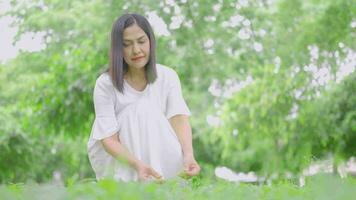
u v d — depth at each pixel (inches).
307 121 331.3
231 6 447.2
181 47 437.7
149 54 120.4
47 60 453.4
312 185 55.4
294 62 406.3
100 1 436.1
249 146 509.4
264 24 456.4
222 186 61.6
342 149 326.3
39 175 490.6
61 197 41.1
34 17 466.6
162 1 437.7
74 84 376.5
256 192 54.9
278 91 365.4
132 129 118.5
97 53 386.9
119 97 120.7
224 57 456.4
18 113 449.1
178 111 123.0
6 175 407.2
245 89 378.0
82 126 386.3
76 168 528.4
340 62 390.9
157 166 117.5
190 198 48.4
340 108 325.4
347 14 376.2
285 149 348.8
